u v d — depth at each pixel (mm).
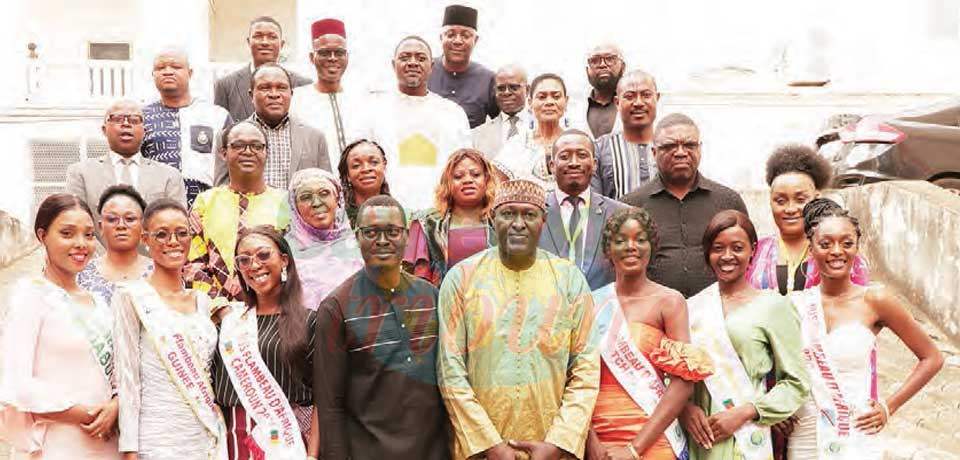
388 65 19516
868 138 13320
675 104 18828
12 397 6508
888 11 21781
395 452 6656
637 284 7043
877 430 7039
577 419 6672
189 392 6613
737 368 6941
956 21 22000
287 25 23547
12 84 20031
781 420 6887
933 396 9719
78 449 6582
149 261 7633
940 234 11383
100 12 22281
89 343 6676
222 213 7941
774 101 18906
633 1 20906
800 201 7887
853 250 7152
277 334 6828
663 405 6762
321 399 6734
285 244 6918
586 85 18984
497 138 10086
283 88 9023
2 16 20250
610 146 9094
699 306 7152
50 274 6805
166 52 9758
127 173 9047
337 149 9734
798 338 7098
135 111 9047
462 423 6641
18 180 17062
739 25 21125
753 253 7219
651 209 7969
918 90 21250
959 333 10883
